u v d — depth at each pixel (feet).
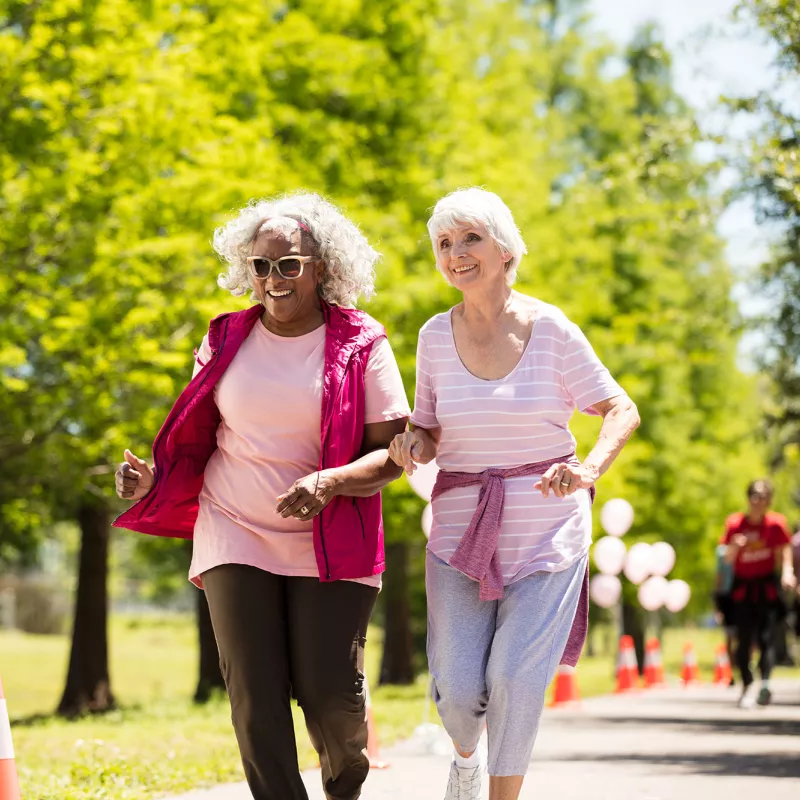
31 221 55.77
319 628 18.21
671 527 119.44
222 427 19.25
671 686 85.92
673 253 89.76
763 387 78.38
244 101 72.90
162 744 38.96
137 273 57.62
